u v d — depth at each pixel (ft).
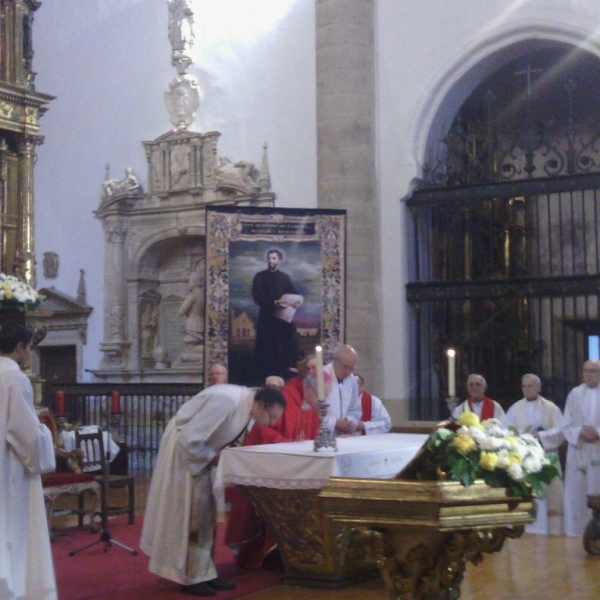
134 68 55.42
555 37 41.63
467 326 44.91
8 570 16.57
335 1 44.19
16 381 17.24
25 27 36.81
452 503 13.30
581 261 47.16
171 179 53.16
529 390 30.71
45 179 58.18
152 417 50.57
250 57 50.72
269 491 20.61
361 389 28.84
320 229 31.96
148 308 54.90
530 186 41.47
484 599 19.99
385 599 19.85
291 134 49.01
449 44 44.04
